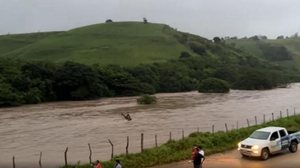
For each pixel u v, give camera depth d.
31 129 55.28
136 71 148.88
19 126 58.41
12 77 107.44
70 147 41.38
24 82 107.88
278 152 32.09
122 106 89.44
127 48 194.25
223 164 29.16
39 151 39.56
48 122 62.59
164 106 86.69
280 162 29.61
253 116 65.44
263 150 30.34
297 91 137.62
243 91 143.00
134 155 29.66
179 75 159.75
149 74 152.00
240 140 36.47
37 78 113.56
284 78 188.75
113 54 185.75
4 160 35.47
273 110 74.69
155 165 29.14
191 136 36.31
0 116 72.31
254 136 31.75
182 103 93.75
